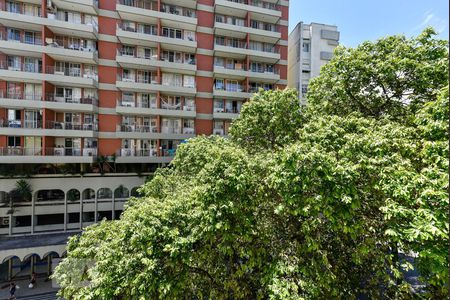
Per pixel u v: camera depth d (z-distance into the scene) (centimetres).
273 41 2630
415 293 693
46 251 1733
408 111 963
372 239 690
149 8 2289
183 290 711
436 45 946
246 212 714
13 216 1989
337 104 1124
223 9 2433
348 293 738
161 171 1528
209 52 2452
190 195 747
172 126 2397
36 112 1998
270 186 700
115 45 2186
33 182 1942
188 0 2311
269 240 749
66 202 2047
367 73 1008
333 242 799
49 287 1691
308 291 608
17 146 1950
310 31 2812
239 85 2600
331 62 1155
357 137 686
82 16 2102
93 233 890
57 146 2089
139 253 614
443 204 523
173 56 2389
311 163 635
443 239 534
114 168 2214
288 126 1187
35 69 2006
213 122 2491
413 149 650
